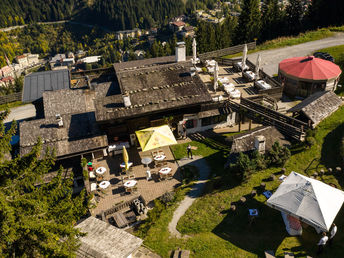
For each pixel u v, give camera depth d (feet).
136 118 107.55
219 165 98.17
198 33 256.93
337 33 194.08
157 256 69.41
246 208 77.56
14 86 230.48
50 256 50.55
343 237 66.95
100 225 71.31
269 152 90.58
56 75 142.00
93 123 106.22
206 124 118.42
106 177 97.30
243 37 246.68
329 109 106.63
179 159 103.65
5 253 50.01
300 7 241.76
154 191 90.38
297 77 128.57
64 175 92.48
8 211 47.34
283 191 68.69
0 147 56.34
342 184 80.94
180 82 115.34
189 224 76.33
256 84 123.03
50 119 106.83
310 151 93.97
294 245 66.64
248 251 66.85
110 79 141.59
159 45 321.32
